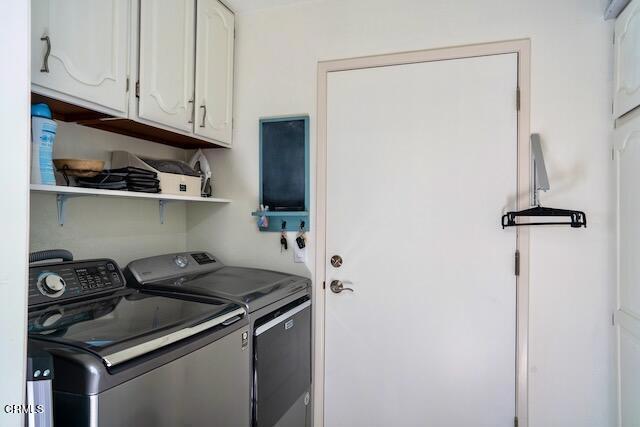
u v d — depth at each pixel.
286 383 1.70
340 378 1.97
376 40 1.94
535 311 1.69
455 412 1.79
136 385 0.93
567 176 1.65
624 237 1.47
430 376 1.83
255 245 2.13
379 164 1.92
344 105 1.99
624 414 1.46
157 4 1.55
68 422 0.84
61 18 1.16
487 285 1.76
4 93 0.69
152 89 1.52
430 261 1.84
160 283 1.63
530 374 1.69
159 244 2.05
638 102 1.34
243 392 1.37
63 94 1.19
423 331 1.84
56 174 1.46
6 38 0.70
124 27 1.40
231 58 2.10
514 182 1.73
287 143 2.06
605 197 1.61
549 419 1.66
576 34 1.66
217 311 1.27
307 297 1.95
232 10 2.12
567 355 1.65
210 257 2.09
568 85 1.66
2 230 0.69
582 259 1.64
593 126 1.63
